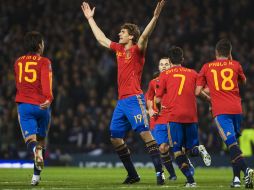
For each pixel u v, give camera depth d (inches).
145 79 3068.4
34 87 1189.1
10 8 3602.4
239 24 3336.6
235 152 1167.6
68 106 2952.8
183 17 3358.8
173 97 1220.5
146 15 3417.8
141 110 1240.8
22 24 3553.2
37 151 1134.4
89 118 2824.8
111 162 2684.5
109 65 3196.4
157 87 1280.8
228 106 1184.8
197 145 1234.6
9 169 2242.9
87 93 3063.5
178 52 1253.7
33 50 1213.1
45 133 1217.4
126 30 1252.5
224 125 1183.6
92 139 2780.5
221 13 3371.1
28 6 3617.1
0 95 3149.6
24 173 1861.5
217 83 1196.5
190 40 3260.3
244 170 1163.3
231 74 1196.5
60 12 3563.0
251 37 3257.9
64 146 2787.9
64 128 2829.7
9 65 3272.6
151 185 1239.5
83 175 1820.9
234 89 1195.9
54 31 3442.4
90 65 3191.4
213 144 2630.4
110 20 3425.2
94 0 3550.7
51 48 3302.2
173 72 1238.9
